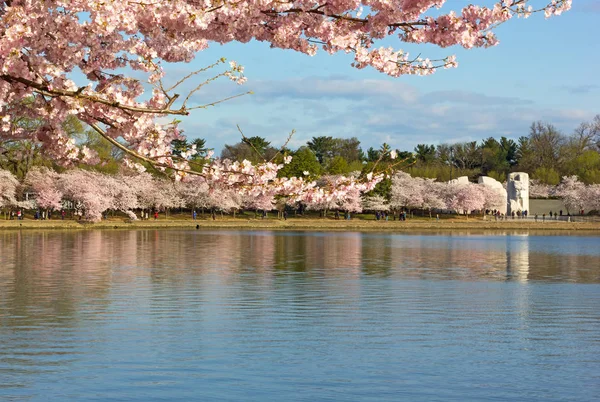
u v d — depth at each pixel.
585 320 27.06
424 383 17.69
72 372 18.36
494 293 35.28
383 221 132.88
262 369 18.95
